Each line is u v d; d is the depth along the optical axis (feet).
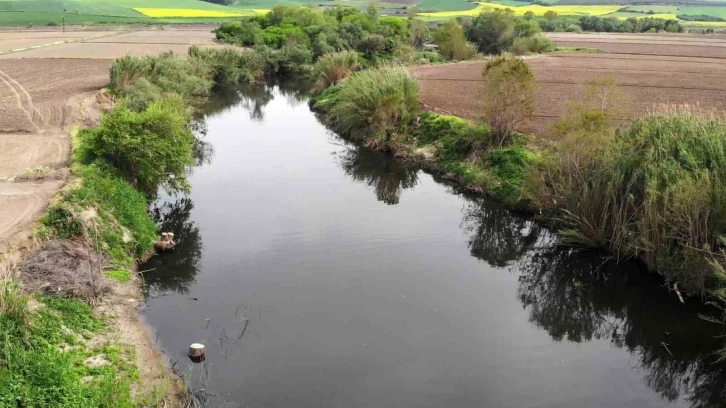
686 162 45.09
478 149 71.41
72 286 36.94
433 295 42.86
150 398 29.78
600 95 66.08
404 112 83.82
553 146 58.80
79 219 43.55
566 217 52.08
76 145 64.69
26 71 123.54
